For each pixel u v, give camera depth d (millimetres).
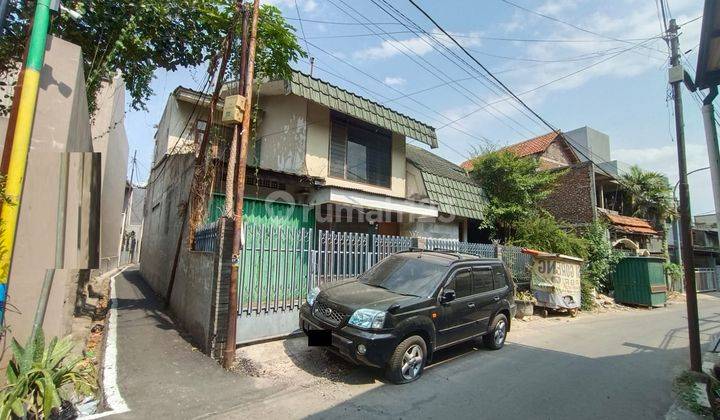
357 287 6203
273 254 6754
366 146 12125
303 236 7203
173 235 9867
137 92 7711
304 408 4309
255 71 8562
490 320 7039
